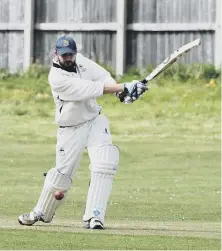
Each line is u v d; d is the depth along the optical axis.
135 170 51.66
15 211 36.56
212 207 38.47
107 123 32.16
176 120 68.19
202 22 76.62
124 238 28.88
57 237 28.84
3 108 71.12
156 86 74.50
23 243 27.70
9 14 78.56
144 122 67.62
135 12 77.44
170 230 31.16
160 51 77.25
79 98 31.09
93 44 77.94
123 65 77.12
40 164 53.62
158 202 40.00
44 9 78.44
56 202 32.00
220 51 76.00
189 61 76.88
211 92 73.06
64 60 31.11
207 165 53.47
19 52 78.69
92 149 31.70
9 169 51.44
